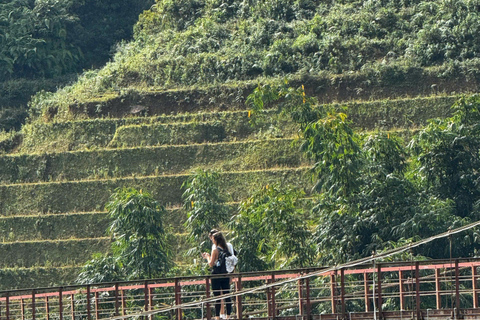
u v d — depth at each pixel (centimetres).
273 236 12081
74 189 18662
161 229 12350
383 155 12162
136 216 12150
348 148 11588
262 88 13000
